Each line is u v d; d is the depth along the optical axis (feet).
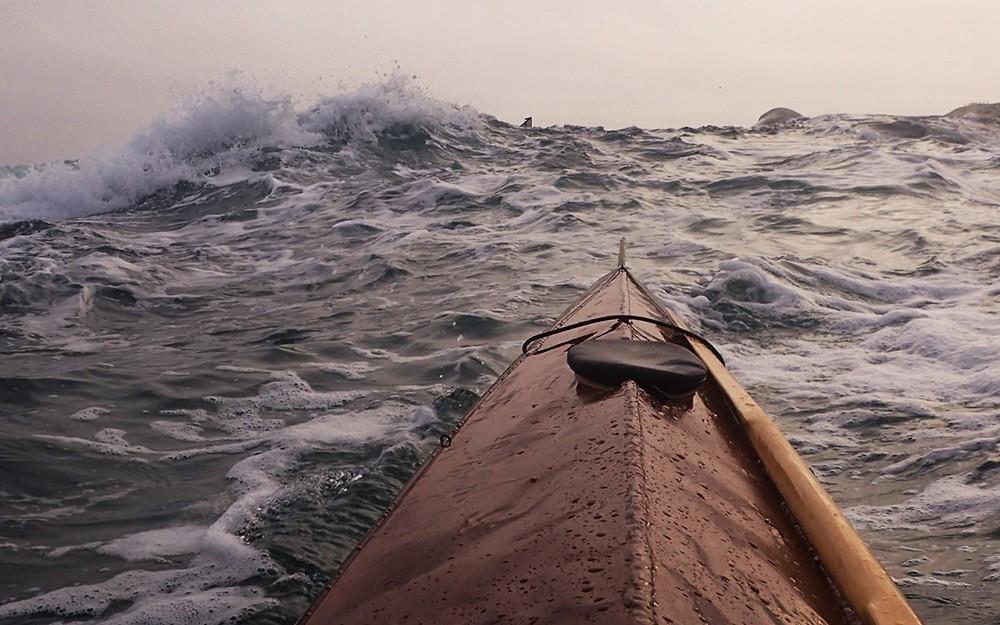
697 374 7.64
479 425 8.37
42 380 18.24
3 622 9.74
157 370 19.17
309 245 34.86
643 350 8.07
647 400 7.34
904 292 24.13
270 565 10.70
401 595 5.20
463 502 6.42
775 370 18.21
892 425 14.85
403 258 30.73
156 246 35.99
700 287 24.64
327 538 11.30
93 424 15.89
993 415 14.88
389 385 17.52
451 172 51.19
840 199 39.81
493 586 4.88
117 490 13.15
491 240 33.24
